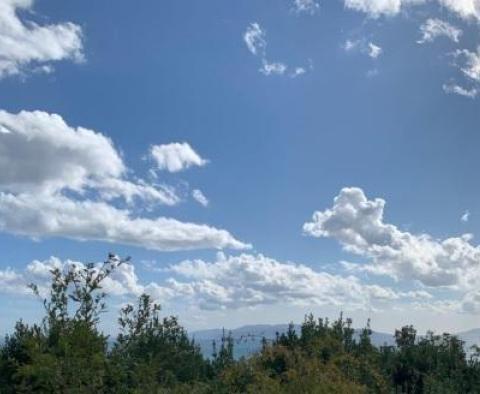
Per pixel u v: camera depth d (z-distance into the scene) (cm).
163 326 1139
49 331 994
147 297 1106
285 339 1741
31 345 946
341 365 1661
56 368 908
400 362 2161
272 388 1305
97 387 944
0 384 959
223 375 1379
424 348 2222
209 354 1542
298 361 1431
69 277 1009
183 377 1226
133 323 1093
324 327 1834
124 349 1063
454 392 1991
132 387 1020
